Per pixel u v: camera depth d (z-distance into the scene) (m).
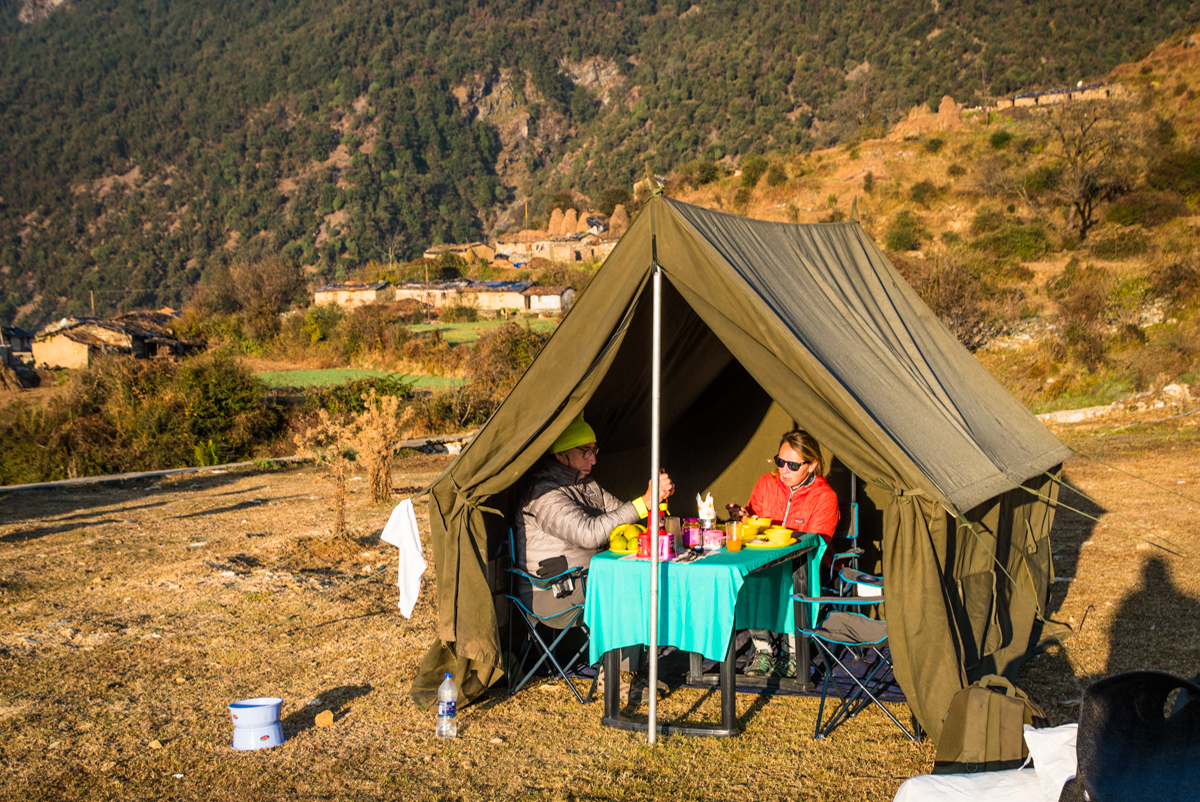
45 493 13.05
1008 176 49.06
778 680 4.86
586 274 74.19
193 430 22.70
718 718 4.37
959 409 5.31
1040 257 38.66
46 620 6.26
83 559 8.23
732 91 199.62
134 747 4.14
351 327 40.53
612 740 4.13
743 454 6.91
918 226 48.59
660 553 4.18
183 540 9.13
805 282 5.12
